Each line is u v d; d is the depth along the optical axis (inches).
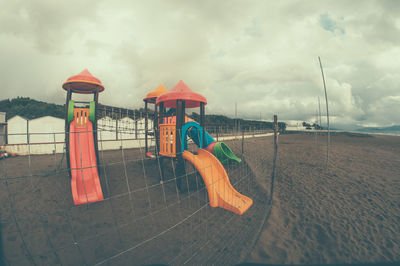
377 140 1040.2
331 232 123.3
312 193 192.5
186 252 102.0
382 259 98.7
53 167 289.3
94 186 186.5
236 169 299.3
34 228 125.6
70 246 106.8
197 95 224.4
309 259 97.9
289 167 310.5
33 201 169.5
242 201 166.2
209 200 179.9
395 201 171.5
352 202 170.2
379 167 307.9
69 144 211.0
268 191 198.2
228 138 781.9
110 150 491.8
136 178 242.7
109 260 95.6
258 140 925.8
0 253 55.8
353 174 263.9
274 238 115.7
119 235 118.0
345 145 703.1
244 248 105.1
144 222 135.7
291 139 1051.9
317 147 615.8
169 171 275.1
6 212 148.8
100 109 288.0
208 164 194.7
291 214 147.9
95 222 134.9
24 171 261.6
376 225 132.1
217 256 98.4
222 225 131.8
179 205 166.9
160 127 238.1
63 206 161.0
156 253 101.3
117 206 162.7
